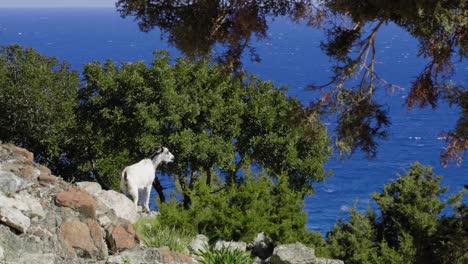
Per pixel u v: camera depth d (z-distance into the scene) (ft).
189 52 39.06
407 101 45.68
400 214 136.36
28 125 135.23
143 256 36.24
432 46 40.50
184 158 108.27
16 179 37.76
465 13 33.96
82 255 34.94
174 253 37.11
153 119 101.76
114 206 53.36
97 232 36.27
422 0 31.09
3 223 33.27
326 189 467.11
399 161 563.07
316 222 388.98
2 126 136.15
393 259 120.06
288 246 51.67
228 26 39.04
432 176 138.41
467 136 46.62
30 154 45.78
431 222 124.77
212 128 111.14
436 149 612.29
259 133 112.78
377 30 39.99
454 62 41.86
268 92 114.11
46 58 143.13
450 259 75.56
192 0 37.99
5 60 137.28
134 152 111.96
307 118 44.34
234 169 114.32
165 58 108.47
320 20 39.88
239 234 58.70
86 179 152.87
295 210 67.21
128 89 107.04
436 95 45.42
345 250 137.08
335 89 43.57
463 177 510.17
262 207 63.26
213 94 107.86
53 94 136.87
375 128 44.32
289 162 109.70
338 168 528.63
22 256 32.30
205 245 46.19
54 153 140.36
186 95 105.81
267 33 39.14
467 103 45.09
